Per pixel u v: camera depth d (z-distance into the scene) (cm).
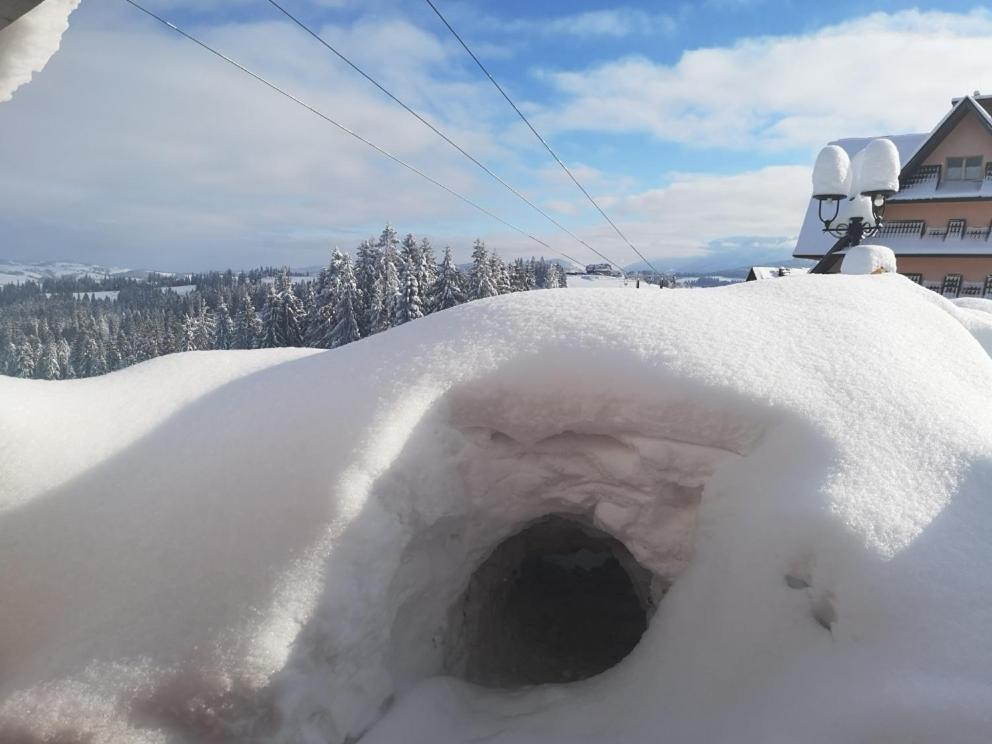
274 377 372
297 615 232
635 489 316
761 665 229
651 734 243
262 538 253
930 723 170
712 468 289
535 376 311
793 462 259
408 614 309
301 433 298
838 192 1060
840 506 227
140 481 296
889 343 328
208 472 290
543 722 276
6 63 297
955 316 459
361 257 4375
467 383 318
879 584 204
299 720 225
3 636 245
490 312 372
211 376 413
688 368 296
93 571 258
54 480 302
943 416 269
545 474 332
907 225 2116
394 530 277
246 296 4619
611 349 314
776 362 302
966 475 238
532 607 531
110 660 225
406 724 267
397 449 288
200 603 237
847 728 183
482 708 302
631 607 561
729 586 256
